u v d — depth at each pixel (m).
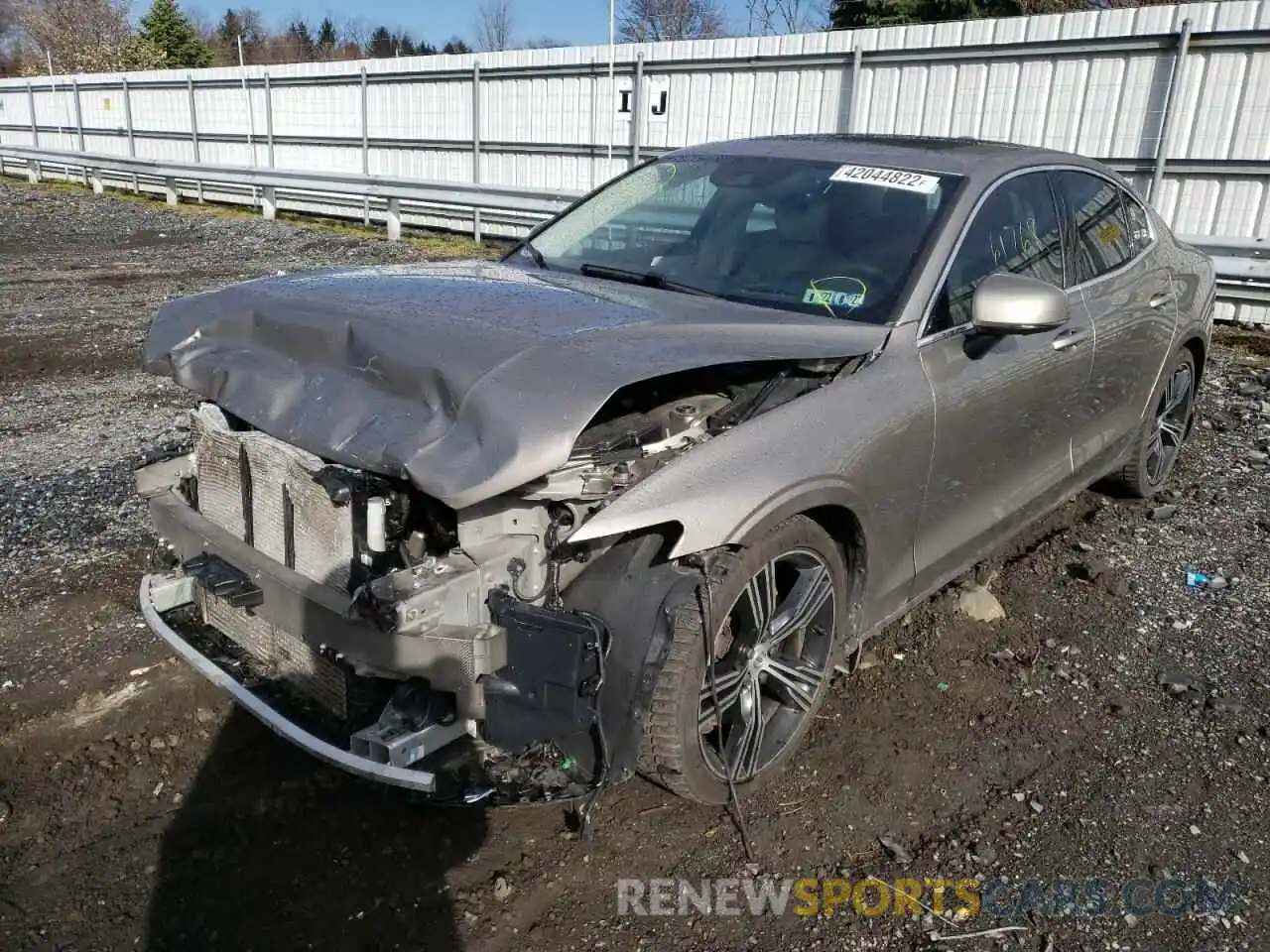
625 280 3.86
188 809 3.04
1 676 3.67
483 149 17.59
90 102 26.56
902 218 3.75
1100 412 4.62
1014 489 4.06
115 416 6.95
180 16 54.56
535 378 2.50
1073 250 4.41
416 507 2.66
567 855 2.90
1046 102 11.38
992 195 3.91
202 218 18.56
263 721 2.85
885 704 3.65
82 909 2.65
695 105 14.43
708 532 2.67
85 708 3.50
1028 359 3.84
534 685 2.55
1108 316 4.47
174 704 3.54
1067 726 3.55
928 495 3.47
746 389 3.12
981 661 3.95
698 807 3.11
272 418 2.77
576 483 2.55
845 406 3.11
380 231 17.22
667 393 3.01
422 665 2.56
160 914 2.64
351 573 2.71
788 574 3.18
